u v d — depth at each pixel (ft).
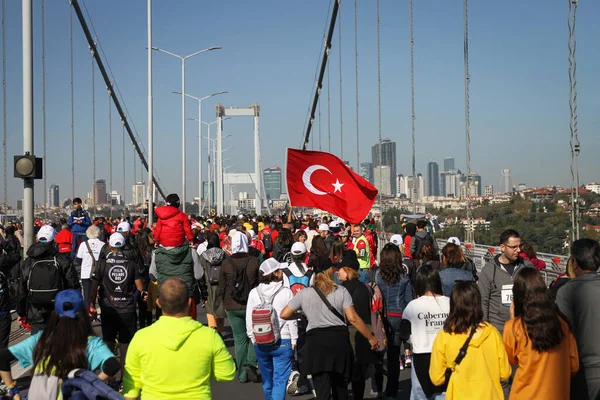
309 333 21.48
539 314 16.07
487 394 16.11
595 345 17.21
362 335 23.03
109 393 13.64
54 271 25.11
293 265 29.55
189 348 14.60
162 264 30.50
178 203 31.09
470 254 45.98
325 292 21.57
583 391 17.24
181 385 14.49
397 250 25.75
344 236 53.62
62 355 14.60
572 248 18.33
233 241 29.19
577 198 28.09
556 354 16.11
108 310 26.94
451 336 16.51
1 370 15.60
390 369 25.48
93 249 38.17
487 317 22.26
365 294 23.16
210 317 32.32
